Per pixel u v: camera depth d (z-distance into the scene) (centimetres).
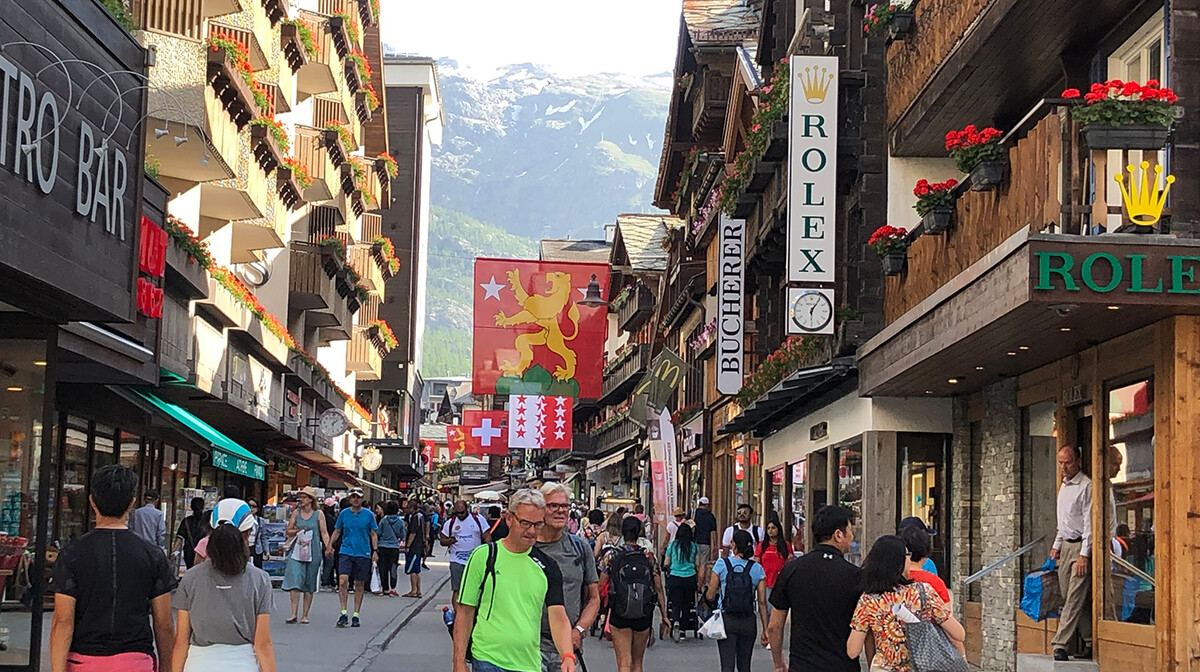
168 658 845
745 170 2769
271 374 3650
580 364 2809
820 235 2188
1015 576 1753
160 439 3073
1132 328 1360
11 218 1220
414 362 8912
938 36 1836
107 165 1452
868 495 2066
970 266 1450
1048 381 1656
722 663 1467
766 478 3297
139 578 797
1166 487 1260
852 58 2303
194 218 2878
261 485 4569
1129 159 1254
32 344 1424
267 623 848
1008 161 1405
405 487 9744
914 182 2133
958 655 865
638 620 1433
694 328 4619
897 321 1783
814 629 900
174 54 2412
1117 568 1412
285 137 3241
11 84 1223
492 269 2814
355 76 4825
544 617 1034
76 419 2392
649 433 3052
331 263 4553
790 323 2181
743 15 3894
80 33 1385
